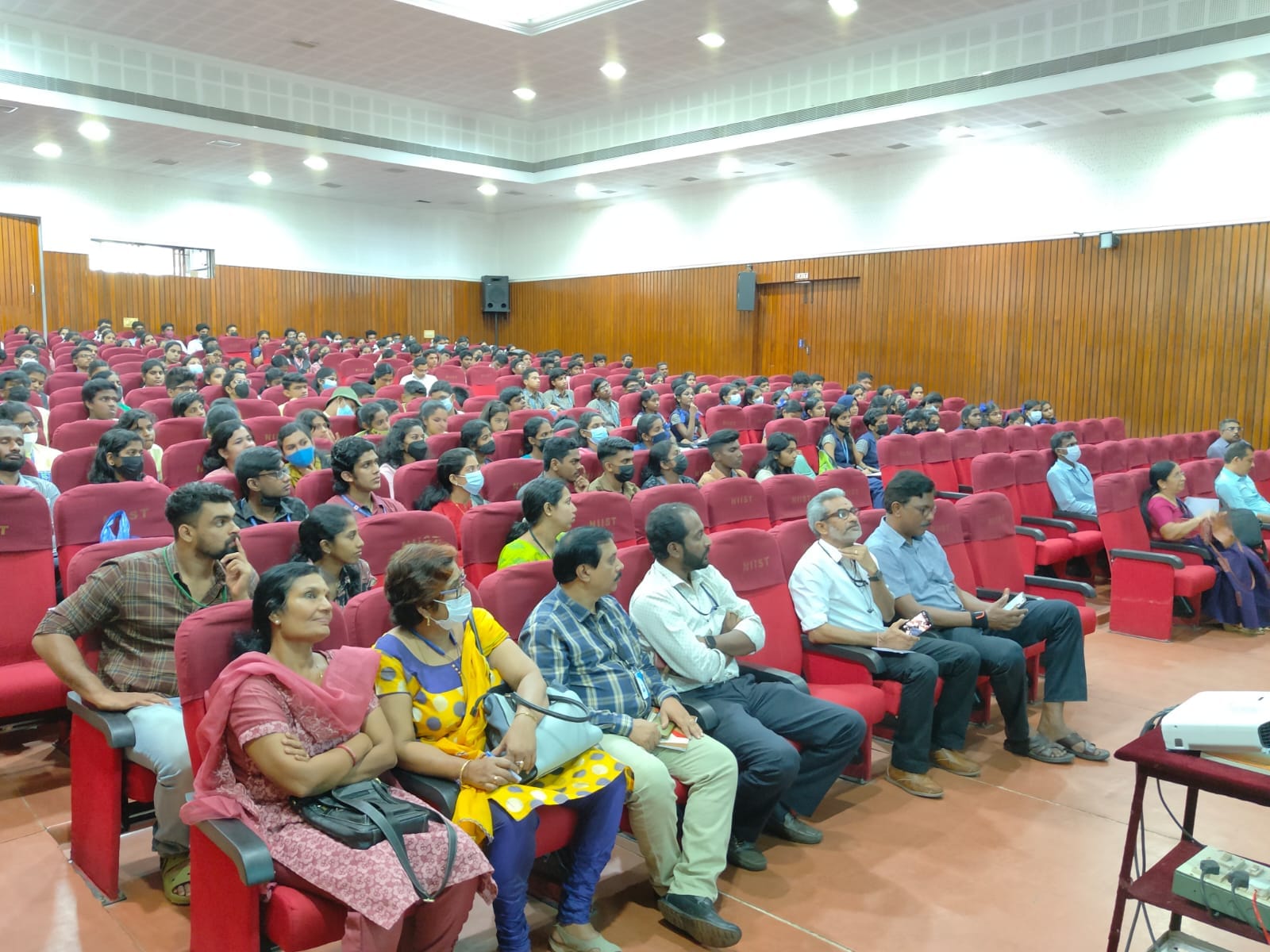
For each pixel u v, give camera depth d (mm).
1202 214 11102
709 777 2826
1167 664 5414
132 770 2777
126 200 15734
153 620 2945
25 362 8500
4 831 3168
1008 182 12734
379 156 14070
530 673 2688
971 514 4914
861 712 3514
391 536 3762
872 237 14273
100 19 10773
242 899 2145
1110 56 9594
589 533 2945
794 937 2723
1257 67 9117
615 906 2910
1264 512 6996
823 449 8164
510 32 11133
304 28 11047
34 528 3531
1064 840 3336
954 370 13531
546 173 15883
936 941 2715
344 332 18594
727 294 16328
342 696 2332
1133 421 11867
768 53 11859
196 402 6621
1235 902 2074
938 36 10883
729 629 3445
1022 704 4062
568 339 19234
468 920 2826
